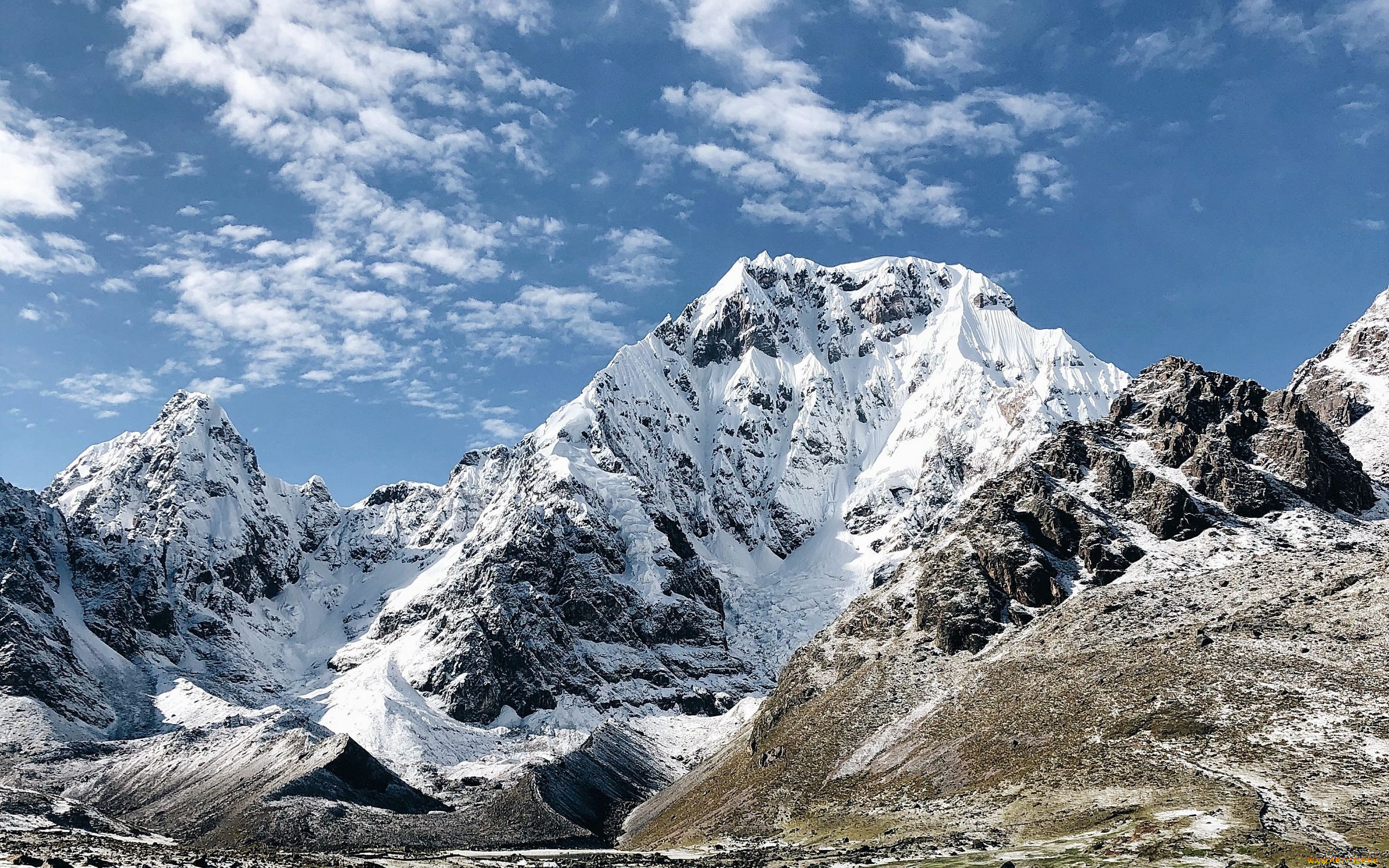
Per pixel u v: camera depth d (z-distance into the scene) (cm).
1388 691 14775
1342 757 13562
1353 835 11731
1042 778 15475
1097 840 12725
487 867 16400
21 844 17262
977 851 13262
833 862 13662
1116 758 15138
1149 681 16825
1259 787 13312
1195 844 11775
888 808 16612
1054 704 17425
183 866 15975
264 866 16700
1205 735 14950
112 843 19662
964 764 17050
